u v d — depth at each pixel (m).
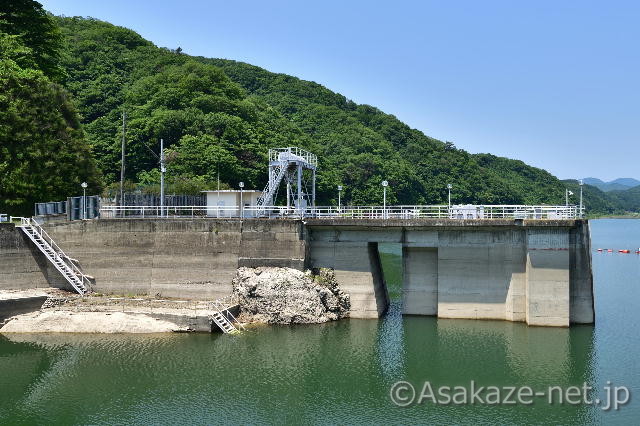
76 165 74.62
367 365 45.75
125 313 52.78
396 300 68.56
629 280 90.50
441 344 50.38
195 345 49.28
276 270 56.25
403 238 57.78
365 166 169.25
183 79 147.62
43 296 54.78
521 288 55.72
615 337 52.81
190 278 57.75
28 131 70.94
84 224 59.16
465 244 56.94
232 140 124.56
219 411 38.09
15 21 90.25
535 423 36.75
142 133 121.75
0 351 47.75
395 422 36.84
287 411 38.19
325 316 56.09
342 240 58.53
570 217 56.03
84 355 46.97
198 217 61.09
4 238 57.16
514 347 49.69
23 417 37.31
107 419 37.06
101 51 176.62
